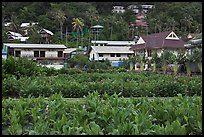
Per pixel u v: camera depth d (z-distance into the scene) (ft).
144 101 21.63
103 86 38.27
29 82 39.86
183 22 187.42
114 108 18.39
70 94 37.40
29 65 52.39
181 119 17.44
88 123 17.24
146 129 14.74
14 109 19.44
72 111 19.51
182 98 22.44
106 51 168.14
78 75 58.13
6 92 36.88
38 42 190.08
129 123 15.07
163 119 18.33
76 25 205.05
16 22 202.18
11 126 16.05
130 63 110.83
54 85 37.76
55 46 149.89
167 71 81.82
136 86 39.37
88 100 21.04
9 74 44.42
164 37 135.74
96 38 212.64
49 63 137.39
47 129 14.94
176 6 193.67
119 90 38.06
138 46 146.82
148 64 102.58
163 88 38.91
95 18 217.97
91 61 119.96
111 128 15.98
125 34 216.95
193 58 66.13
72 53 165.89
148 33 212.23
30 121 19.19
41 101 21.65
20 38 195.52
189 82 42.60
